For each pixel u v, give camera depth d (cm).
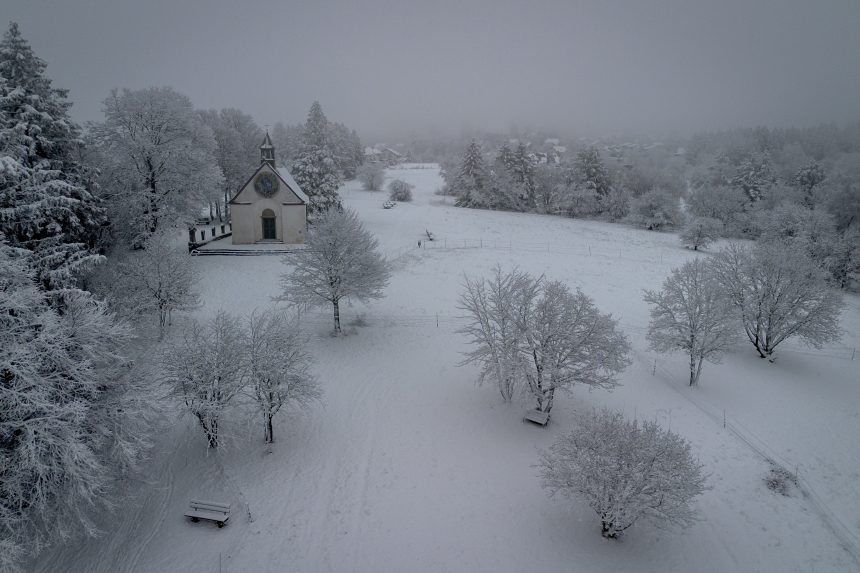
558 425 2247
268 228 4719
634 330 3297
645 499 1485
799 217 5275
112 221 3422
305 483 1820
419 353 2900
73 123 3114
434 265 4366
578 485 1538
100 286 2678
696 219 5572
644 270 4500
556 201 7594
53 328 1407
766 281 3019
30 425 1293
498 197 7800
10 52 2825
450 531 1641
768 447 2194
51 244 2236
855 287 4803
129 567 1445
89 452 1339
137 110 3856
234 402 1919
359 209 6906
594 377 2186
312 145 5725
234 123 7006
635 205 6819
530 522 1688
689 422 2331
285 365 1969
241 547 1530
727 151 11388
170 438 2003
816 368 3014
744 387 2716
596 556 1557
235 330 2003
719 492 1883
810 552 1641
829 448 2233
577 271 4394
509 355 2255
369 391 2469
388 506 1734
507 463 1984
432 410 2334
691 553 1591
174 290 2758
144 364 1762
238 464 1895
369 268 2992
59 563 1452
